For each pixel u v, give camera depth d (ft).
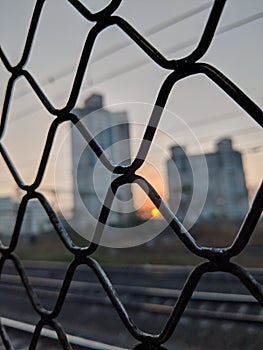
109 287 1.26
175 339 7.98
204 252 0.99
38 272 18.90
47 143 1.51
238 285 12.96
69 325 9.82
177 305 1.06
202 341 7.75
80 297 12.96
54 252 20.40
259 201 0.90
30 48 1.63
